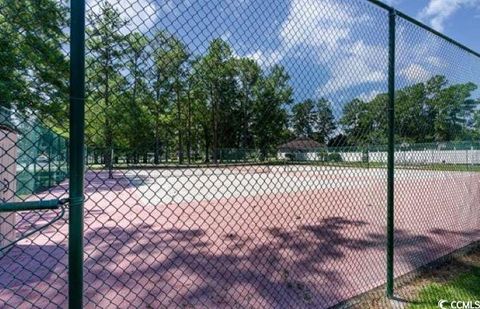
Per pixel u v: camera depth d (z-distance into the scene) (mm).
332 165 3443
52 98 1835
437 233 5184
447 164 5562
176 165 3125
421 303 2762
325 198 6473
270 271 3670
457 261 3777
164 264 3857
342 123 2840
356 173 3537
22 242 4125
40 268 3518
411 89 3461
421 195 7406
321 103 2674
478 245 4402
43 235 4039
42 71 1706
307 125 2719
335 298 2955
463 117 4188
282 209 5918
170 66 1873
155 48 1783
